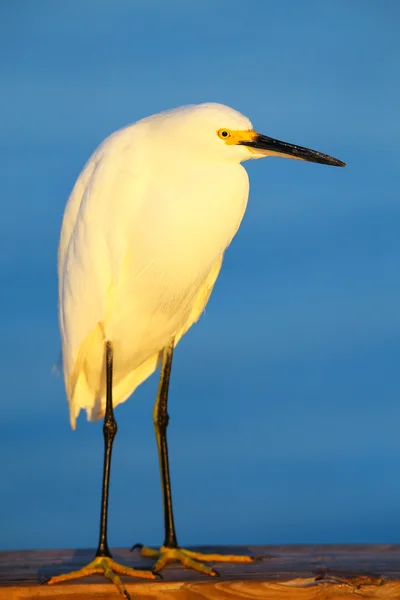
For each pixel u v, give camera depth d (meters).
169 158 6.88
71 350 7.11
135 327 7.25
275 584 5.50
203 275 7.35
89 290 6.97
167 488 6.85
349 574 5.70
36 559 6.39
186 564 6.17
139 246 6.89
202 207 6.86
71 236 7.25
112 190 6.91
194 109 6.89
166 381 7.52
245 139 6.98
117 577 5.64
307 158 7.12
